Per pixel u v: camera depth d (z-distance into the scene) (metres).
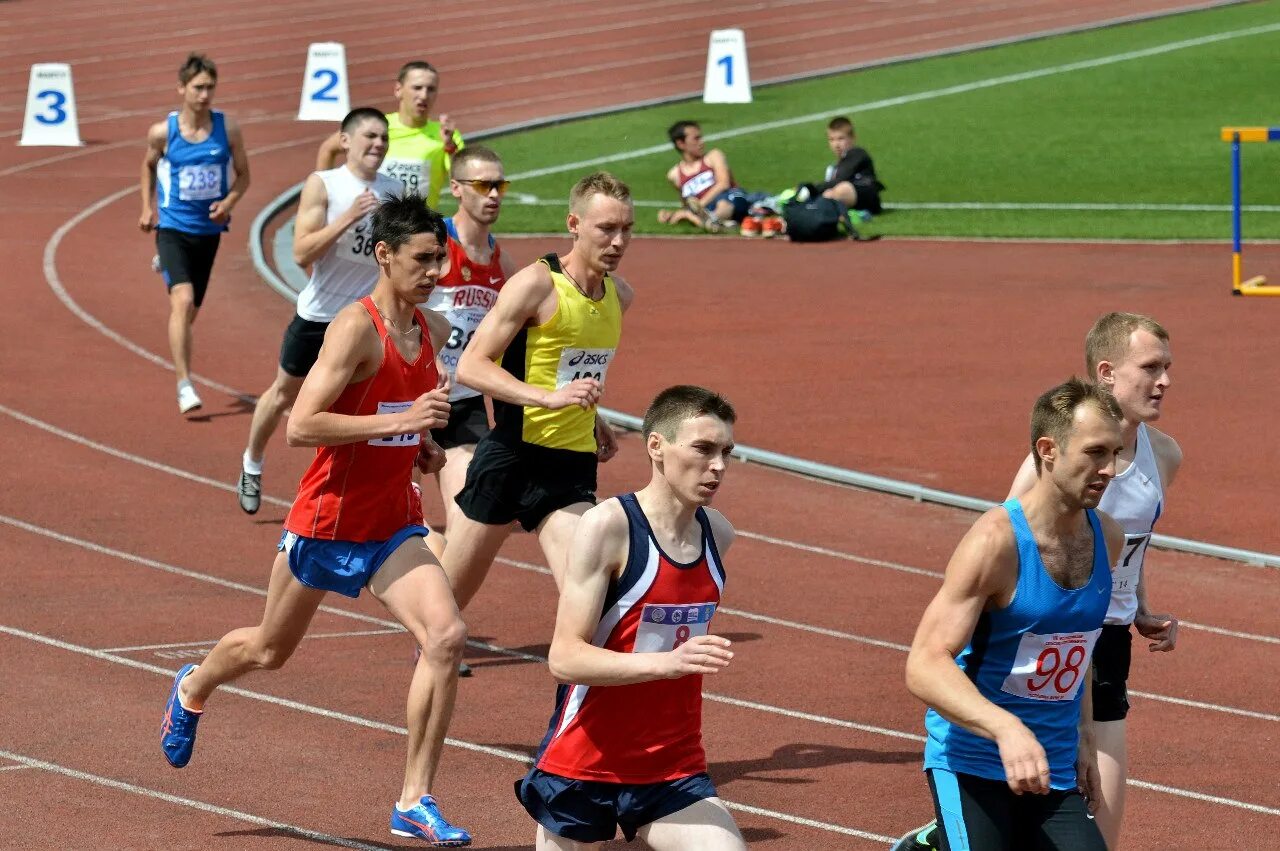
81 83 107.06
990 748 15.10
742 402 43.66
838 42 122.31
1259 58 110.25
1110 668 17.39
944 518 34.72
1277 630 28.33
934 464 38.19
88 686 24.83
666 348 49.72
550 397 20.70
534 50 119.25
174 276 41.22
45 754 22.20
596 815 15.93
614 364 47.81
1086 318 53.19
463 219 25.86
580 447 22.53
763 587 30.20
